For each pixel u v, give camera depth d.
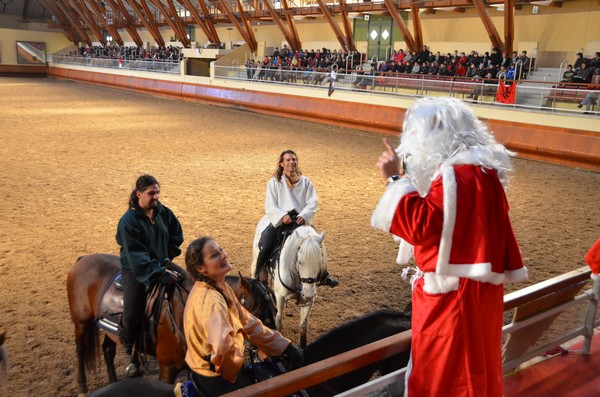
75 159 15.99
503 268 1.96
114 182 13.20
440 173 1.99
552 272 8.04
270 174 14.58
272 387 2.05
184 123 25.00
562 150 16.88
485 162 1.96
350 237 9.54
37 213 10.42
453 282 1.95
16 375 5.02
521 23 24.53
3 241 8.78
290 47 36.50
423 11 27.94
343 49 32.41
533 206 11.98
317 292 7.15
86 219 10.10
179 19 43.38
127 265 4.10
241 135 21.81
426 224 1.86
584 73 18.34
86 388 4.74
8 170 14.25
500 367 2.07
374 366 3.16
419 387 2.07
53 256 8.18
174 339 3.97
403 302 6.89
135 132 21.72
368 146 19.92
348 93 25.02
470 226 1.90
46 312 6.32
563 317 4.08
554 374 4.00
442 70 23.02
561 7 22.97
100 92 40.47
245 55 37.50
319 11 32.09
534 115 17.91
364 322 3.25
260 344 2.97
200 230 9.64
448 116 2.00
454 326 1.96
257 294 4.15
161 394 2.61
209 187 12.98
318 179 14.16
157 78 39.78
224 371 2.58
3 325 5.96
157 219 4.21
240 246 8.84
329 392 3.02
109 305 4.30
